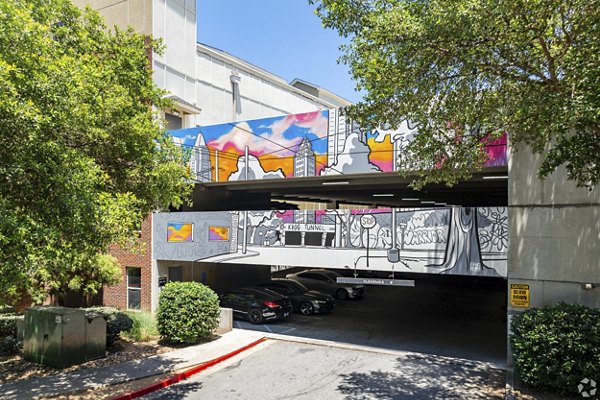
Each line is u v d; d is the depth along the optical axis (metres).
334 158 15.45
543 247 11.16
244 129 17.36
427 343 14.75
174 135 18.89
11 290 7.16
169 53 20.41
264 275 25.81
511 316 11.38
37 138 7.19
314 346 14.33
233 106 25.25
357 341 14.98
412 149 10.32
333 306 20.12
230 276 23.06
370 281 14.22
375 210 14.30
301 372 11.62
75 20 11.11
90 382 10.42
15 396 9.50
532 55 8.42
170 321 13.73
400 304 22.48
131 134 10.37
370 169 14.77
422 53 8.53
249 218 16.55
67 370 11.33
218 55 24.11
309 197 29.20
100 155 10.33
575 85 7.66
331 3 8.95
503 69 8.74
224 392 10.12
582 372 9.21
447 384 10.66
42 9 9.73
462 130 10.34
